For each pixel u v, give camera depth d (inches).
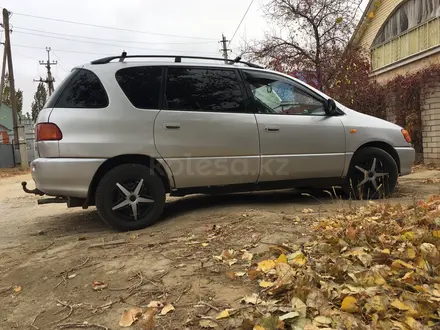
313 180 196.9
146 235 156.9
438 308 84.0
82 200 168.2
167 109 171.0
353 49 494.9
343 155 199.2
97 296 105.0
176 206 210.8
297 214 169.6
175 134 169.8
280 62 482.9
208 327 84.2
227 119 177.6
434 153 429.4
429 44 462.6
